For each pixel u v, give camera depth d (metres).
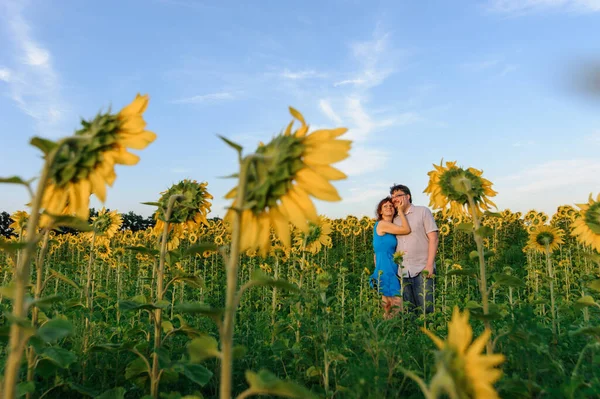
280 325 4.77
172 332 3.48
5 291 1.92
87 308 4.94
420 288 7.75
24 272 1.83
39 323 3.45
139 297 3.69
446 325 5.38
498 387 2.85
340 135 1.86
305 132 1.88
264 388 1.58
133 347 3.53
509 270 6.73
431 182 3.65
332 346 3.92
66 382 3.46
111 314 6.21
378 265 8.19
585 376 3.06
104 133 1.93
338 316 5.16
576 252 11.95
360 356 3.97
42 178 1.83
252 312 7.43
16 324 1.77
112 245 14.91
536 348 3.09
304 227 1.78
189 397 2.13
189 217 4.26
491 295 7.57
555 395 2.72
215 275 10.86
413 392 3.45
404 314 5.80
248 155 1.81
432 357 3.76
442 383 1.34
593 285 3.43
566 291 7.44
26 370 3.41
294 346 4.32
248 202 1.85
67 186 1.95
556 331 4.46
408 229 7.93
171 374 3.49
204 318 5.55
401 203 8.01
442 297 7.38
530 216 17.23
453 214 3.73
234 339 5.02
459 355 1.39
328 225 6.71
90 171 1.93
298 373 4.11
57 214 1.91
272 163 1.83
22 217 6.59
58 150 1.84
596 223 3.76
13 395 1.80
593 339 3.21
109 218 7.27
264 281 1.84
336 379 3.66
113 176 1.93
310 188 1.81
